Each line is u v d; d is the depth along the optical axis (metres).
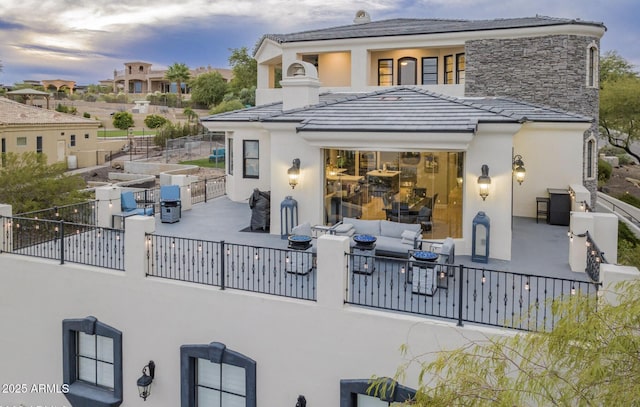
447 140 11.86
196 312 9.95
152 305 10.34
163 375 10.31
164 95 79.19
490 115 12.45
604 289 6.76
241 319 9.57
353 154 13.88
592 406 4.55
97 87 101.56
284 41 24.66
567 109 19.72
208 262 11.62
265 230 15.59
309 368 9.08
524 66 20.22
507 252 12.52
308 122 13.50
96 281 10.86
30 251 12.38
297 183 14.39
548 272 11.55
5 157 21.61
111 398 10.78
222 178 27.50
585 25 19.34
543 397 5.00
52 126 41.00
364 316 8.62
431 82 24.11
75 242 13.24
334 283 8.80
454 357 5.81
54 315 11.38
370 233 13.26
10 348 11.95
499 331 7.91
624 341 4.66
